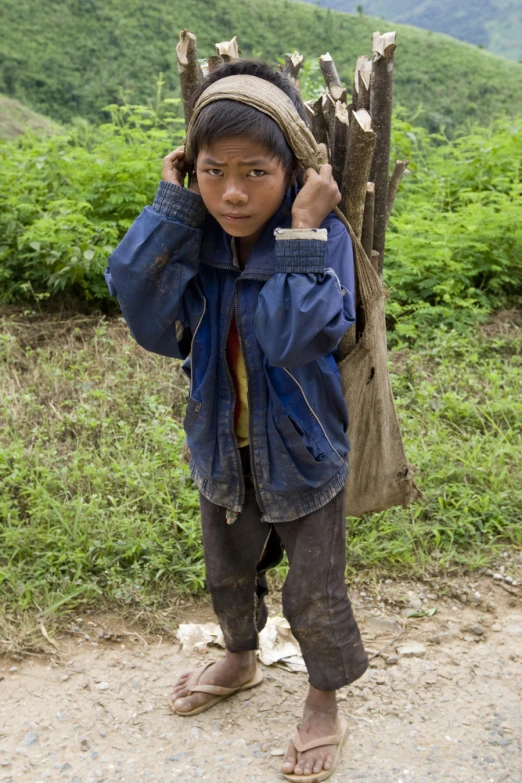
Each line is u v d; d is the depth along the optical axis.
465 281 5.75
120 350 5.02
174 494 3.62
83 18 52.34
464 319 5.45
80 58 48.84
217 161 1.81
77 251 5.32
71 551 3.21
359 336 2.19
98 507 3.49
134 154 6.01
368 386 2.24
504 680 2.69
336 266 1.95
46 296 5.53
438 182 6.90
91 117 44.22
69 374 4.65
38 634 2.88
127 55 49.28
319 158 1.93
